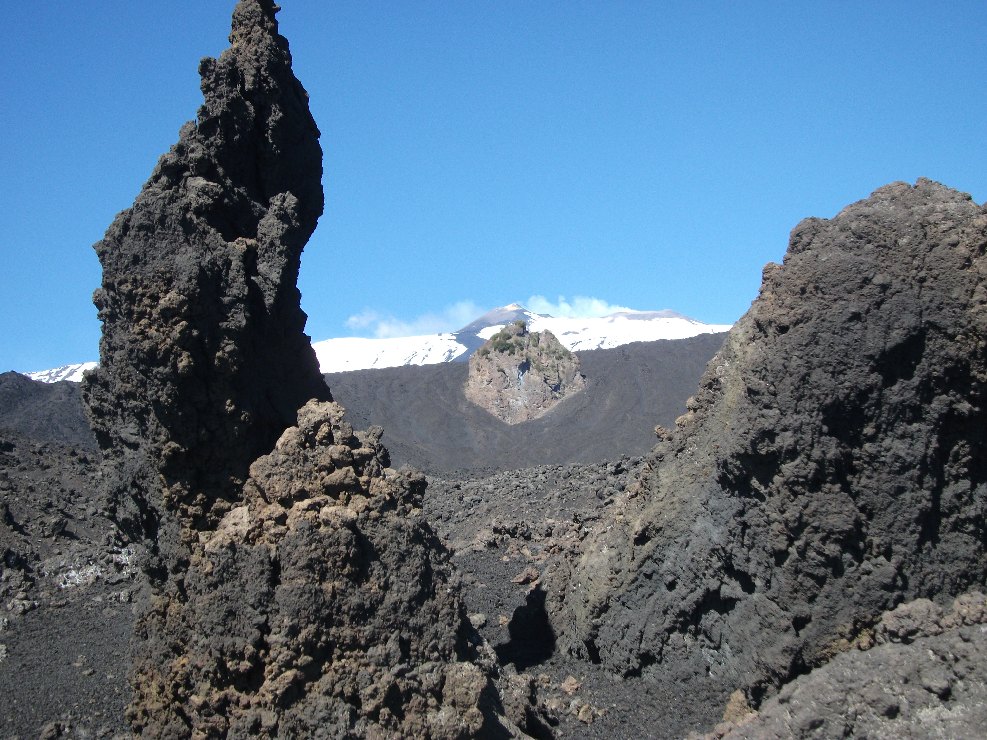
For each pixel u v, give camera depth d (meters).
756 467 17.94
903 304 17.03
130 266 16.80
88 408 18.19
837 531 17.16
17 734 18.59
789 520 17.47
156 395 16.78
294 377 18.69
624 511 21.45
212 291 17.11
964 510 17.39
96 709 19.31
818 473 17.31
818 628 17.31
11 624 26.22
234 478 17.22
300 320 18.98
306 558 15.80
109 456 18.22
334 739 15.12
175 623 16.78
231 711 15.83
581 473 37.38
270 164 19.36
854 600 17.16
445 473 59.00
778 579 17.89
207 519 17.06
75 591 28.75
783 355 17.52
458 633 16.61
